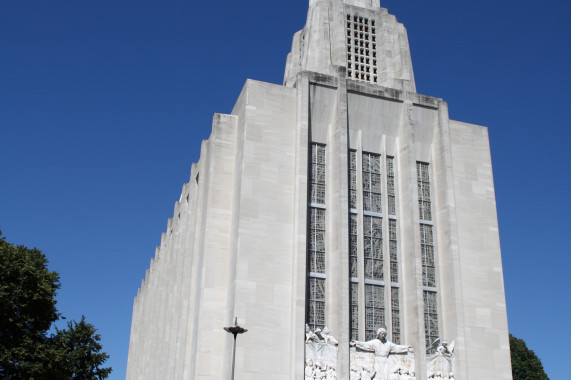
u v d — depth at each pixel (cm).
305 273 4028
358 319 4178
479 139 4981
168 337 5609
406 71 5134
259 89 4438
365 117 4716
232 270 4034
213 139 4503
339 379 3859
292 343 3862
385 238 4491
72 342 4516
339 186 4312
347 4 5403
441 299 4444
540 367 7038
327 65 4897
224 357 3894
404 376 4044
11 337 4269
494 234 4731
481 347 4353
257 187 4197
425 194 4734
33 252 4753
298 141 4359
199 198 4903
